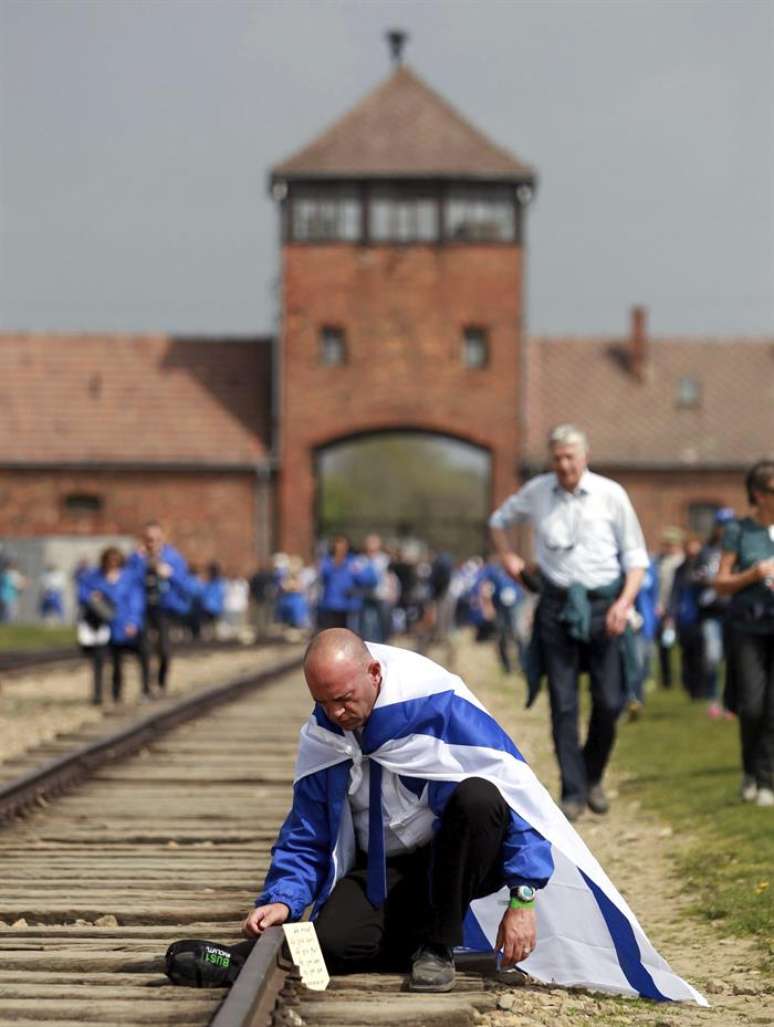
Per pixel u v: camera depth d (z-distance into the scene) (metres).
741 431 198.25
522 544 183.62
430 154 187.50
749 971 24.81
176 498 191.00
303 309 190.50
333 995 21.66
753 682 38.44
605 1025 21.31
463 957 23.56
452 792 21.64
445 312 191.00
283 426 189.88
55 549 180.25
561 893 22.44
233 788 44.41
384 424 190.62
